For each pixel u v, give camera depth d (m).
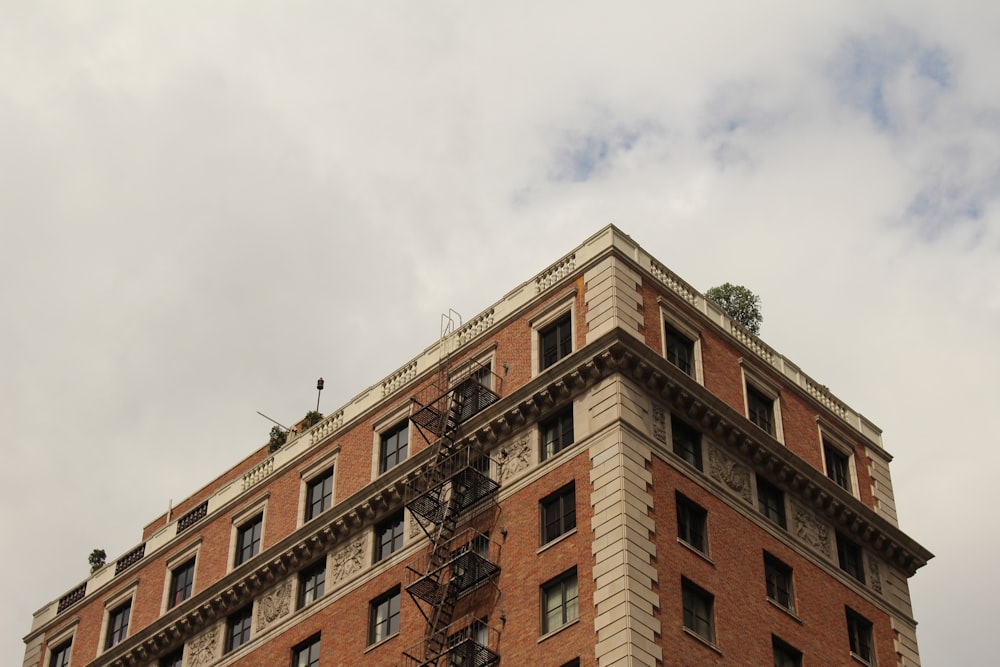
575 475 56.53
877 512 65.75
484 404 61.62
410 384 66.25
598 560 53.62
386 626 61.09
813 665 58.22
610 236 61.03
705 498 57.69
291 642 64.62
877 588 64.38
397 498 63.41
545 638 53.75
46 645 79.81
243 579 68.25
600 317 58.84
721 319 64.19
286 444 71.62
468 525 59.56
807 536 61.84
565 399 58.69
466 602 57.62
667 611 53.06
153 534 78.00
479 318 65.06
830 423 66.62
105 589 78.00
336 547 65.50
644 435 56.53
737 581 56.88
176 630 70.69
